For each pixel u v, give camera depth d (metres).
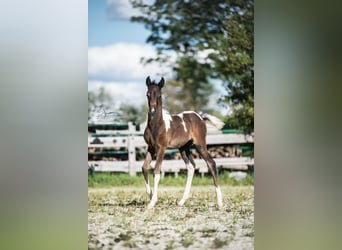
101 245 5.16
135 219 5.19
